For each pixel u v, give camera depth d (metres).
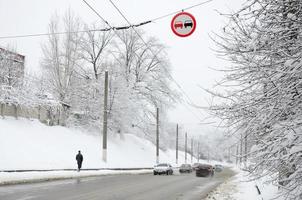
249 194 20.97
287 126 8.05
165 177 39.50
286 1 8.88
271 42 8.95
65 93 56.62
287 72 8.03
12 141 37.62
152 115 71.06
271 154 8.32
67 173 32.41
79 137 52.06
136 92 67.50
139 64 69.56
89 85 61.16
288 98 8.44
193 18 16.75
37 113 50.50
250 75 9.84
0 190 19.50
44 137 44.44
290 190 8.27
